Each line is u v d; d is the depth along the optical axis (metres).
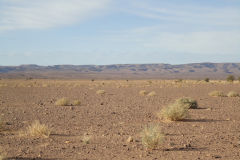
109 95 34.28
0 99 28.78
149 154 9.02
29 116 17.28
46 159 8.38
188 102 21.88
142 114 18.48
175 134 12.20
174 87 48.56
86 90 43.94
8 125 14.04
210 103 25.31
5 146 9.85
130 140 10.73
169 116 15.95
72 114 18.34
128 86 55.03
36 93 37.56
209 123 15.12
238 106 23.06
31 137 11.38
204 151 9.42
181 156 8.78
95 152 9.23
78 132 12.52
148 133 9.97
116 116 17.61
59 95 34.38
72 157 8.62
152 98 30.00
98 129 13.30
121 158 8.55
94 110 20.41
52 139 11.02
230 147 10.00
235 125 14.53
